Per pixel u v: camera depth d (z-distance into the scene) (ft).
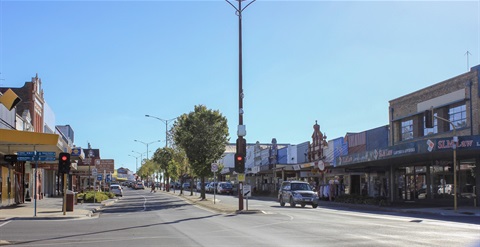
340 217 76.69
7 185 111.14
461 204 107.65
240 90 91.76
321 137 183.42
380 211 99.71
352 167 147.74
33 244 43.93
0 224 66.28
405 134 133.18
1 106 100.07
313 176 177.37
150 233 52.80
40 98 149.69
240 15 92.84
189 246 41.70
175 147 209.67
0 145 91.50
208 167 151.43
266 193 204.54
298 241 44.45
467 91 107.04
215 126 153.38
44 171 169.89
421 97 124.67
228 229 56.59
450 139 93.25
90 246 42.16
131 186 437.58
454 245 41.27
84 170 214.28
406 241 44.16
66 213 84.64
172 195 214.07
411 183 129.49
